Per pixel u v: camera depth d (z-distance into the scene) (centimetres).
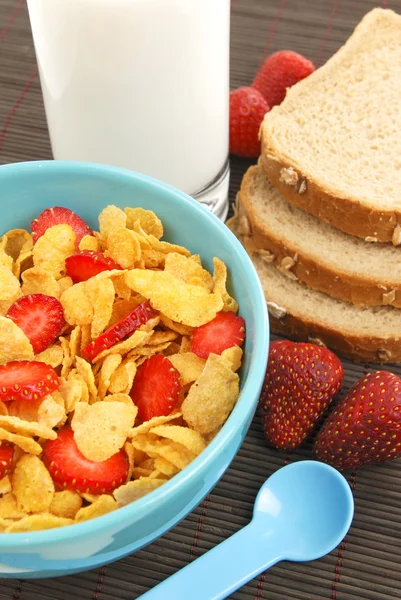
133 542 40
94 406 40
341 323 48
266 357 40
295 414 45
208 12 45
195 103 47
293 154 50
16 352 41
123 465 40
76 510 39
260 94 54
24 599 43
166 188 44
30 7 45
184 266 43
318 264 48
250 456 46
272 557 43
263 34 60
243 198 51
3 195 45
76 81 46
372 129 52
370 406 43
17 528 38
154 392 41
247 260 42
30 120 56
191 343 42
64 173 44
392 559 43
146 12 44
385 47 55
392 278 48
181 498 39
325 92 54
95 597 43
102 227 44
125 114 47
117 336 42
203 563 43
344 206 48
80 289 42
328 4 61
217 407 41
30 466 39
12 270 44
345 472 45
